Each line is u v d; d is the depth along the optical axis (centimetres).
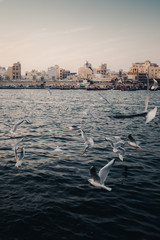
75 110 5534
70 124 3334
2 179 1352
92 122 3544
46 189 1230
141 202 1094
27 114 4600
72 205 1073
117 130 2861
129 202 1096
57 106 6681
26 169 1512
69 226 927
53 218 974
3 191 1202
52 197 1145
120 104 7525
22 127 3033
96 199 1125
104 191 1209
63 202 1098
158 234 873
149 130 2873
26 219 966
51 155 1816
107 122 3538
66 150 1958
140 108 6206
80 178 1373
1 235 873
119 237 861
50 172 1462
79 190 1219
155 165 1584
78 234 880
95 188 1242
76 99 10256
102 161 1677
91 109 5822
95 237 863
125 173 1445
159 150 1950
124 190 1216
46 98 10912
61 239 856
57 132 2719
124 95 14375
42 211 1023
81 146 2084
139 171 1477
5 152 1881
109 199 1126
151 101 8938
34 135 2536
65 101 8919
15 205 1069
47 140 2309
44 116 4303
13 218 970
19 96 12606
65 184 1290
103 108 6150
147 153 1861
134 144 1000
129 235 871
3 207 1049
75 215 997
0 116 4212
